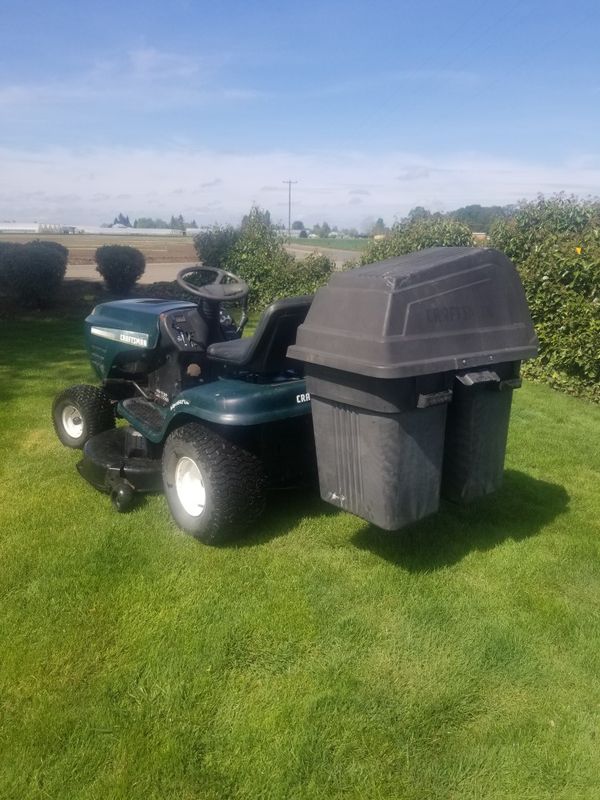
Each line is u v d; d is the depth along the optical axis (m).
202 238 13.98
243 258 12.96
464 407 2.85
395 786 2.04
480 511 3.96
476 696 2.41
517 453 5.05
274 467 3.48
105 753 2.13
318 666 2.53
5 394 6.50
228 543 3.47
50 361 8.06
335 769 2.09
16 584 3.08
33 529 3.63
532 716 2.32
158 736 2.20
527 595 3.05
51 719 2.26
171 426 3.64
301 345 2.87
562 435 5.54
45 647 2.63
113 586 3.06
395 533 3.63
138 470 3.84
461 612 2.90
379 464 2.68
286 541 3.51
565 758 2.14
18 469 4.53
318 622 2.80
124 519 3.75
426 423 2.70
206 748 2.16
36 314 12.09
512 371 2.94
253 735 2.20
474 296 2.75
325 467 2.95
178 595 2.99
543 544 3.56
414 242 10.27
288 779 2.04
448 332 2.65
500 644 2.68
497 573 3.24
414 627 2.78
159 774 2.06
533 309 7.67
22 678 2.46
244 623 2.78
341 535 3.59
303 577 3.15
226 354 3.56
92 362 4.75
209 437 3.32
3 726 2.25
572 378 7.20
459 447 2.91
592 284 7.08
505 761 2.13
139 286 15.23
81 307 12.78
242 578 3.14
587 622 2.86
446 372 2.68
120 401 4.47
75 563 3.24
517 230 8.43
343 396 2.72
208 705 2.34
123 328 4.34
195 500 3.52
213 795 2.00
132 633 2.71
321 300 2.80
